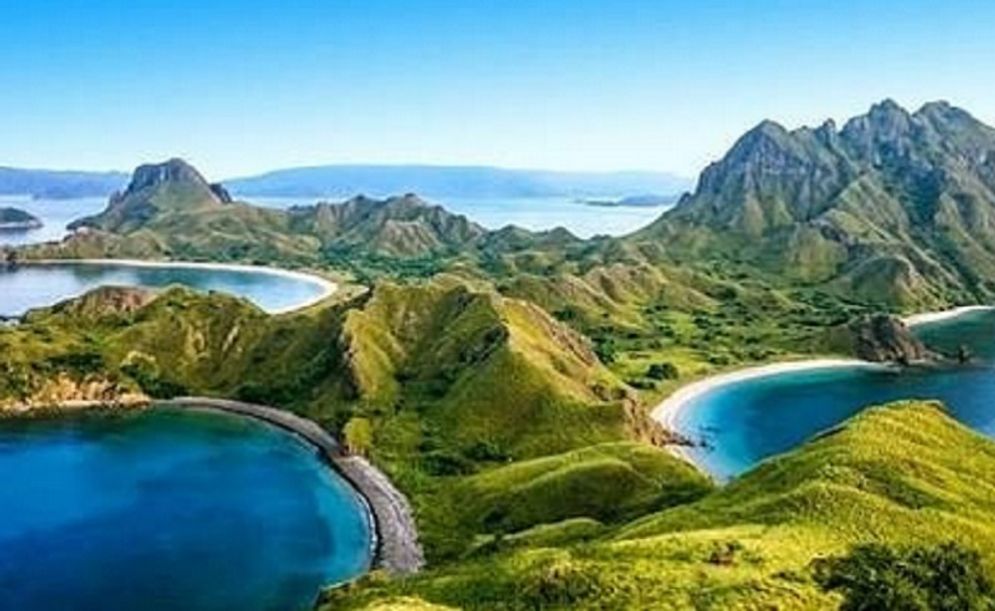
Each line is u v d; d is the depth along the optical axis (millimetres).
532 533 152625
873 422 155000
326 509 199000
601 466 180125
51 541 183500
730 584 95812
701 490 172250
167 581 165500
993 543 115188
